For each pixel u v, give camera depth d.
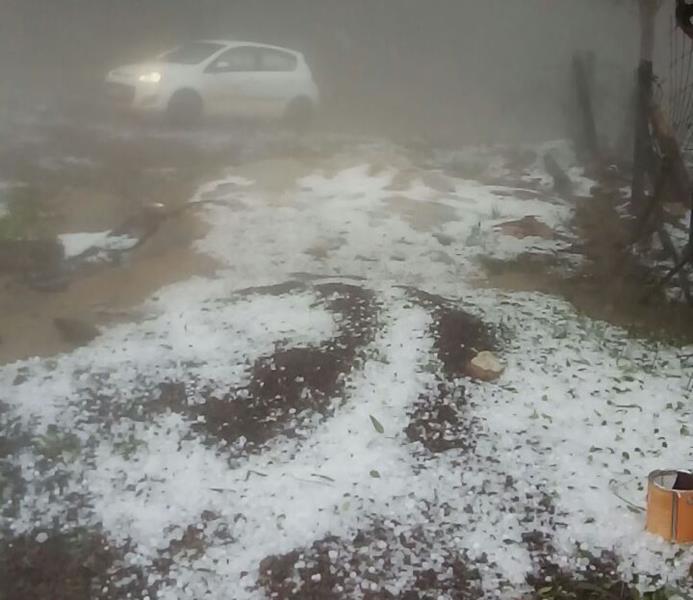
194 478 4.24
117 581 3.63
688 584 3.59
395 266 7.07
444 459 4.39
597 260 7.16
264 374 5.00
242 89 14.32
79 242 7.30
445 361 5.22
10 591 3.56
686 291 6.27
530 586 3.62
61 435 4.51
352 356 5.20
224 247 7.37
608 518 3.97
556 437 4.58
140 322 5.76
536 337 5.62
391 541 3.84
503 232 8.10
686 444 4.54
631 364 5.35
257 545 3.82
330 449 4.45
